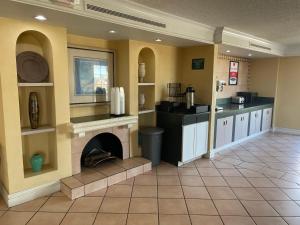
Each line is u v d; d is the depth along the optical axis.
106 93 3.69
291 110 6.41
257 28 3.95
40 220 2.44
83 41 3.37
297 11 2.97
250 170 3.86
